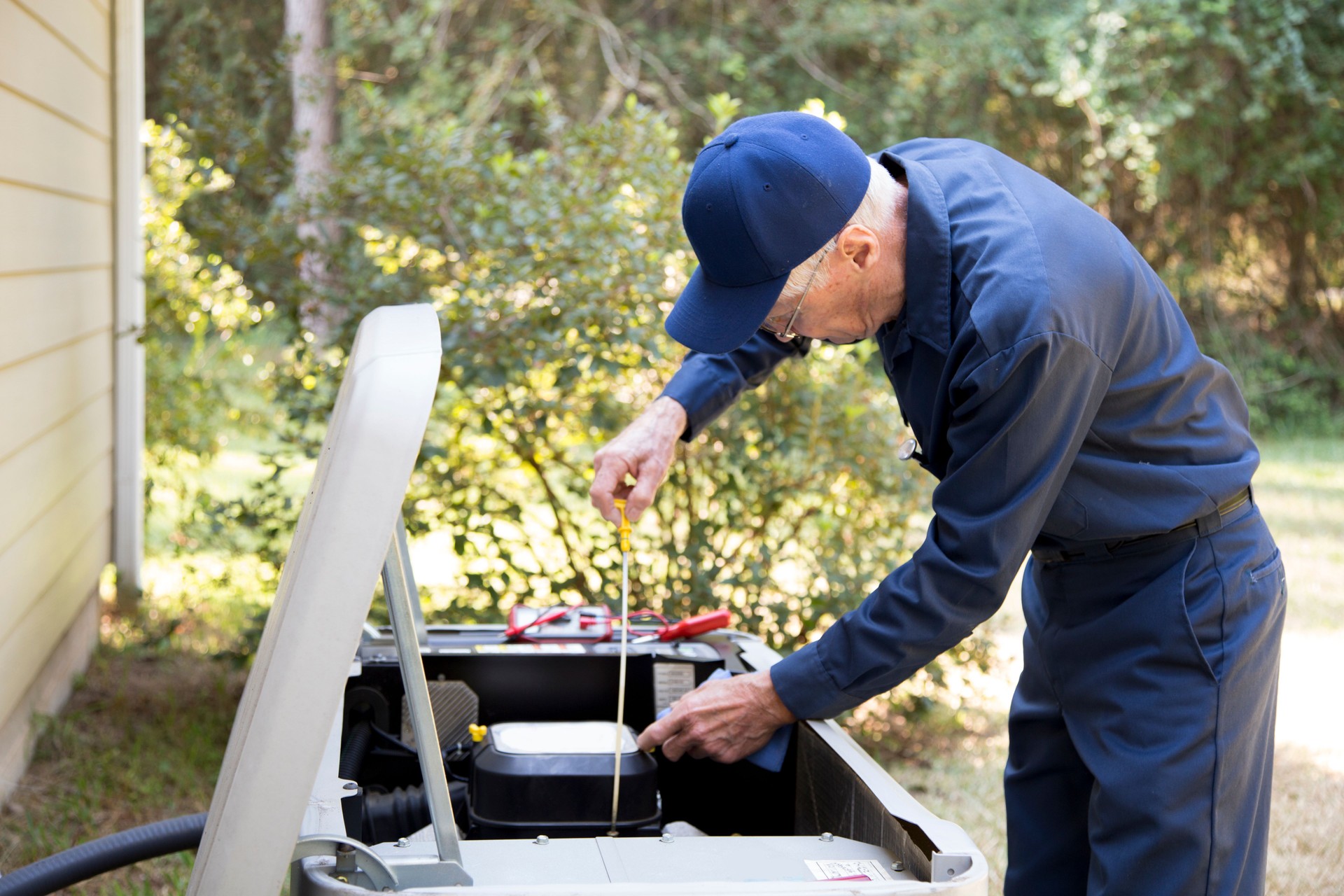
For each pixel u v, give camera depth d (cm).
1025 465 136
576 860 118
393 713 170
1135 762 146
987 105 1148
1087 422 140
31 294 313
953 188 148
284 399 357
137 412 455
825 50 1163
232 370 569
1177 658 147
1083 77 1045
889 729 374
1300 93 1104
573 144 371
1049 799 173
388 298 349
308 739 94
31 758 313
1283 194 1166
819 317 150
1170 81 1074
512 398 357
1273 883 262
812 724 153
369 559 93
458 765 164
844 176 141
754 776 166
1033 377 132
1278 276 1197
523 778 141
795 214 139
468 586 343
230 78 895
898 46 1130
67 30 359
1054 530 153
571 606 195
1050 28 1053
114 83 436
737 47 1144
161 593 486
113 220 442
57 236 346
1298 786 323
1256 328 1188
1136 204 1155
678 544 386
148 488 493
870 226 145
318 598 93
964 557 138
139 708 363
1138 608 150
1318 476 862
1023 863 175
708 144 147
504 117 1157
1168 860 144
